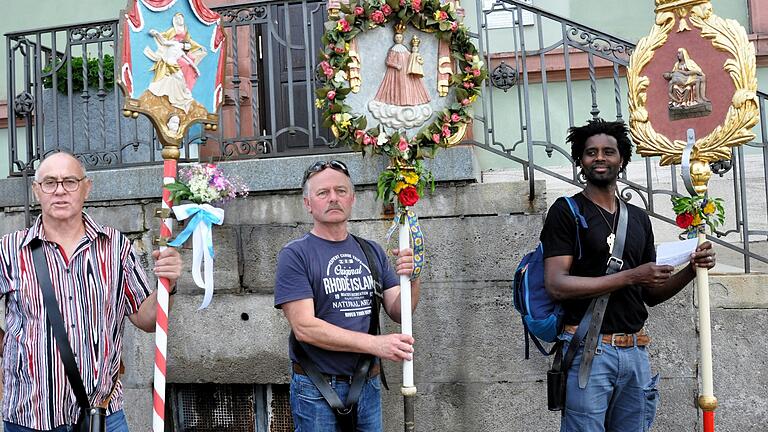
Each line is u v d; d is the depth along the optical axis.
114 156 4.89
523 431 3.84
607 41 3.94
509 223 3.86
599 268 2.98
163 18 3.09
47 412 2.62
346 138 3.15
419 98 3.20
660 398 3.74
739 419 3.67
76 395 2.64
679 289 3.18
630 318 2.97
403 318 2.96
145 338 4.14
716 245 4.57
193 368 4.09
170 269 2.85
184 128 3.11
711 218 4.37
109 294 2.77
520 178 5.16
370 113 3.17
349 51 3.13
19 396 2.64
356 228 3.97
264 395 4.18
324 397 2.84
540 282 3.14
